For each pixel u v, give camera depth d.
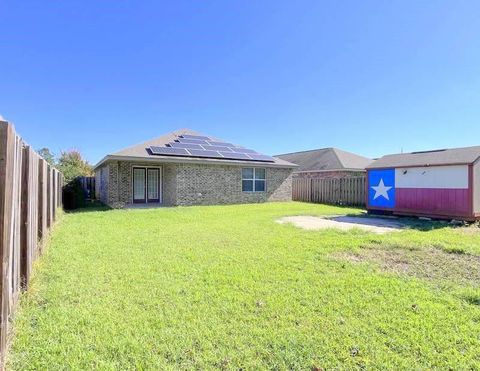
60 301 3.53
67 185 14.91
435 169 10.36
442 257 5.53
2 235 2.20
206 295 3.74
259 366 2.41
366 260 5.37
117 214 11.53
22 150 3.51
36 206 4.88
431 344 2.71
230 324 3.05
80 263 5.02
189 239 7.01
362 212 13.07
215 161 15.79
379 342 2.75
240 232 7.91
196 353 2.57
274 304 3.50
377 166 12.20
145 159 14.20
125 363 2.43
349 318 3.19
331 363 2.46
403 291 3.91
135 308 3.37
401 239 6.90
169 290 3.89
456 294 3.83
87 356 2.49
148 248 6.11
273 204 16.67
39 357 2.47
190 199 15.57
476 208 9.49
